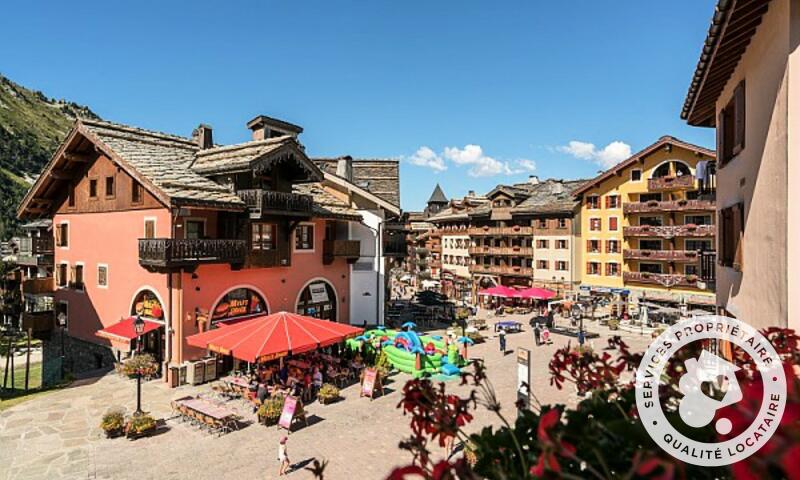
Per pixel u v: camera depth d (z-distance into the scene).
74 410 16.77
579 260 46.41
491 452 2.96
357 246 29.14
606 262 44.34
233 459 13.03
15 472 12.38
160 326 20.64
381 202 30.55
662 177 39.88
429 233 72.94
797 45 6.05
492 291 37.06
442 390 3.38
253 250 22.61
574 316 36.22
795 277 6.12
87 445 13.96
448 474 2.37
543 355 25.41
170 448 13.74
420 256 81.88
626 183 43.00
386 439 14.34
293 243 26.12
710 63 8.76
